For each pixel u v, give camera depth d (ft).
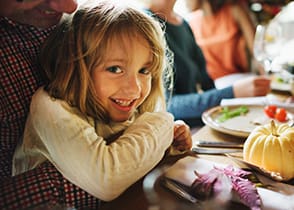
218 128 2.69
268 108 3.00
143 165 1.93
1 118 1.97
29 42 2.13
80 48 2.00
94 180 1.82
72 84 2.03
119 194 1.89
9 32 2.06
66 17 2.13
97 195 1.87
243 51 7.03
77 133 1.83
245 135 2.55
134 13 2.10
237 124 2.85
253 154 2.08
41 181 1.85
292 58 4.24
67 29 2.06
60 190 1.87
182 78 4.40
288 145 1.99
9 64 2.00
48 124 1.85
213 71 7.04
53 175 1.89
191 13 7.29
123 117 2.19
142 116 2.15
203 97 3.84
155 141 2.01
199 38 7.12
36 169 1.93
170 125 2.15
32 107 1.93
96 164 1.79
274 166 1.99
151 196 1.76
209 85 4.99
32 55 2.13
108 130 2.18
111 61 2.00
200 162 2.06
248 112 3.12
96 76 2.04
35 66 2.12
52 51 2.08
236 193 1.70
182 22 4.75
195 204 1.69
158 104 2.51
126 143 1.92
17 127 2.06
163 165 2.11
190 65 4.55
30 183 1.83
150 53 2.13
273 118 2.94
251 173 1.95
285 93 3.78
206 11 7.02
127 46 2.00
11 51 2.02
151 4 4.26
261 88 3.78
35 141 1.99
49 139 1.85
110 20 2.00
